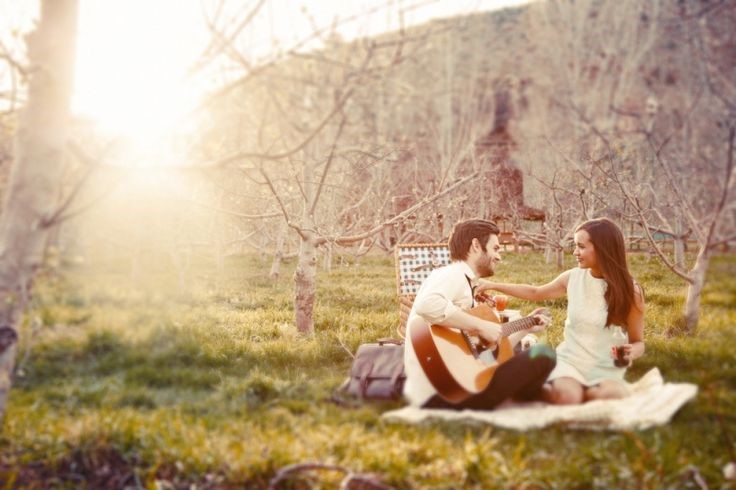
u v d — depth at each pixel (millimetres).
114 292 4590
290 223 5332
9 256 2688
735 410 3299
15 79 2811
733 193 4840
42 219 2730
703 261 4996
